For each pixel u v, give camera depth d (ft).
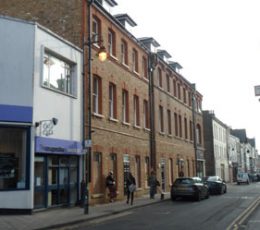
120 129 93.56
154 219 58.08
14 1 83.56
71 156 73.61
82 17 79.82
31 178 61.00
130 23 106.22
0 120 59.82
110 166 87.86
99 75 84.17
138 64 107.86
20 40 63.00
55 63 71.15
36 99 63.77
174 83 143.43
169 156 129.80
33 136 62.18
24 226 48.52
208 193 103.40
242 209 71.05
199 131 179.42
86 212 61.82
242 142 345.92
